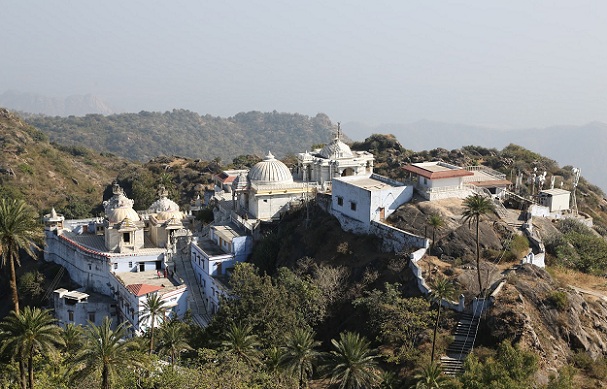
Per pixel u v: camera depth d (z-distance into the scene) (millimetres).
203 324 82375
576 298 63031
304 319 69438
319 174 106250
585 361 56906
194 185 167500
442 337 60500
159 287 83000
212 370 54406
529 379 48906
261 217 100562
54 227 104625
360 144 162625
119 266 91688
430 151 151000
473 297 64625
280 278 74875
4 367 51875
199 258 92500
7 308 95938
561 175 131875
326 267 77188
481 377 48562
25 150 198375
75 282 98250
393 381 56188
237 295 71500
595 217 109688
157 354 63344
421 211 80875
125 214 94562
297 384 55125
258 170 103312
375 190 82000
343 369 50906
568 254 75875
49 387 51406
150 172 180000
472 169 105438
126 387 52781
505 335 58000
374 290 67250
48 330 51188
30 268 103438
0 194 162375
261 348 65125
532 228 79000
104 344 47375
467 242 74062
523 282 64188
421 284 67500
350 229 85250
